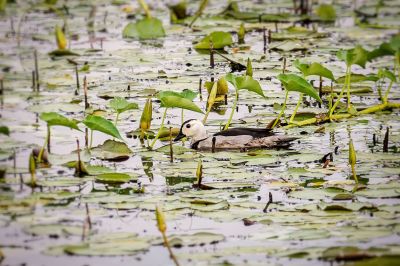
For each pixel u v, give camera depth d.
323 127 14.59
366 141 13.95
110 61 19.61
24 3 27.89
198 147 13.84
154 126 14.98
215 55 20.06
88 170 12.49
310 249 9.52
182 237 9.99
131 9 26.36
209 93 16.06
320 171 12.39
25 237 10.05
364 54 15.45
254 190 11.70
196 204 11.13
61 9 26.80
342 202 11.12
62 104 16.09
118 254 9.38
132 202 11.20
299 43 21.12
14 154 13.07
